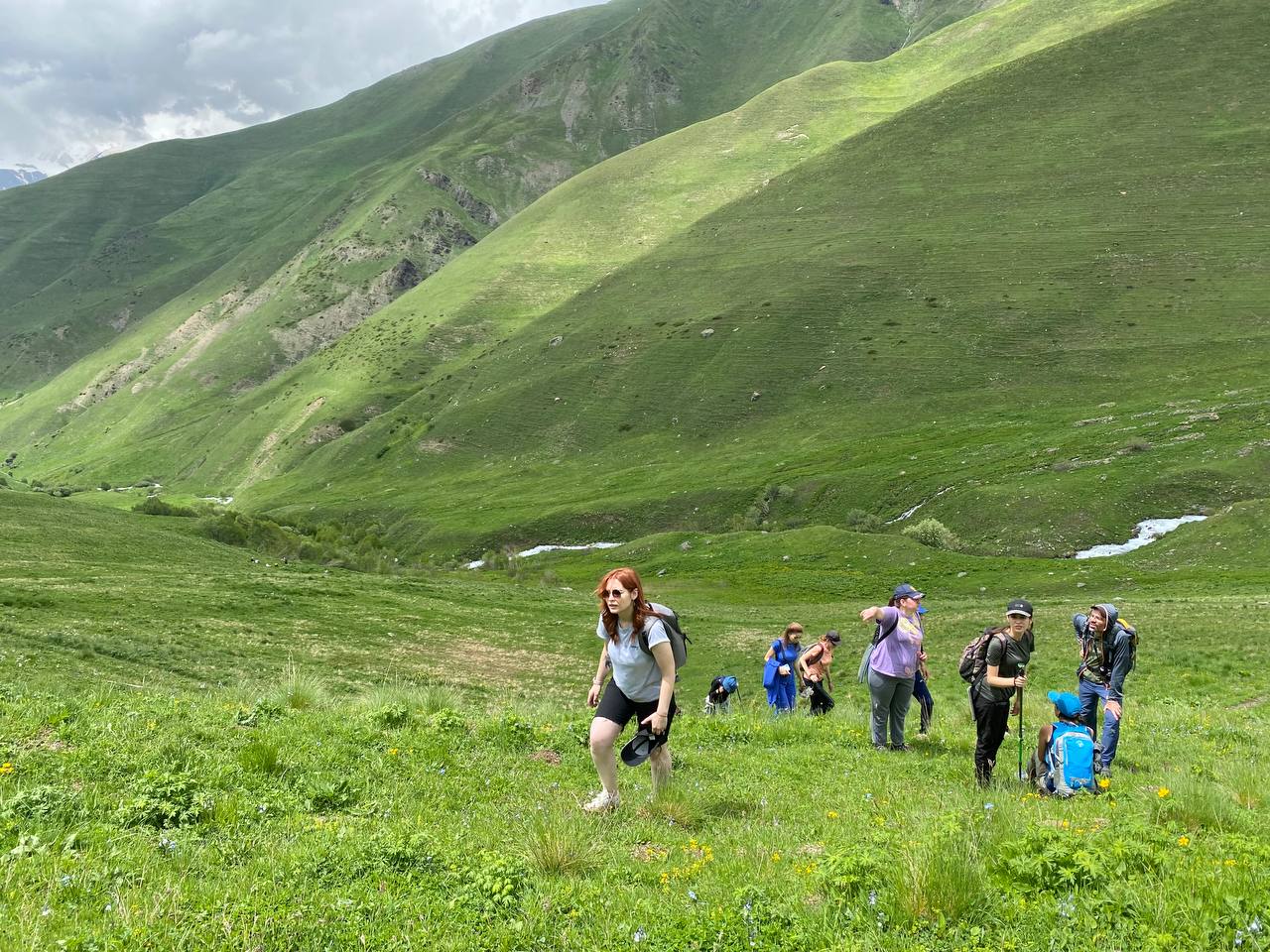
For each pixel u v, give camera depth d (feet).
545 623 192.34
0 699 35.68
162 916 16.84
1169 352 524.11
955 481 408.26
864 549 312.91
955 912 17.34
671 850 23.61
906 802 31.12
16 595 148.77
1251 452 357.20
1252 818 25.52
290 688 50.06
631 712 28.17
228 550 290.15
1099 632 42.06
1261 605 156.87
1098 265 624.59
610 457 608.19
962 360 575.38
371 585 225.35
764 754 42.55
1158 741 51.13
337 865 20.02
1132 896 17.57
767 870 21.33
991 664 36.68
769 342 654.94
